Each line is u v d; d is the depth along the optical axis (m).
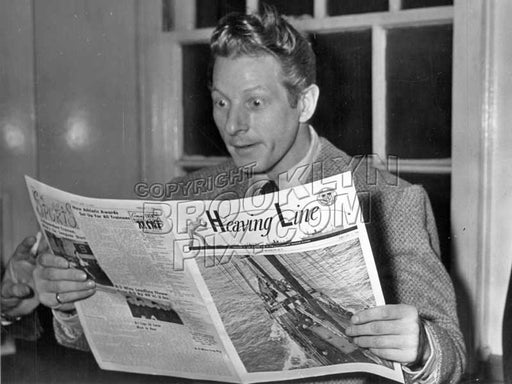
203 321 0.76
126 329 0.83
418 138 1.18
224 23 1.08
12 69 1.40
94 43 1.42
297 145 1.09
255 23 1.07
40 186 0.80
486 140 1.12
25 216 1.38
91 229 0.77
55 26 1.41
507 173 1.12
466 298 1.14
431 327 0.81
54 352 1.02
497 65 1.11
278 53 1.06
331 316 0.74
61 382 0.98
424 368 0.79
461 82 1.13
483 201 1.13
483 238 1.14
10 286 0.97
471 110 1.12
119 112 1.43
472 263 1.14
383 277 0.95
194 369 0.82
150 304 0.79
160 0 1.38
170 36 1.38
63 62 1.42
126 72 1.42
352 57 1.20
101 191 1.43
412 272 0.95
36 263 0.92
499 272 1.13
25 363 1.02
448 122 1.16
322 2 1.21
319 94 1.21
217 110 1.11
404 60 1.17
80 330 0.94
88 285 0.83
